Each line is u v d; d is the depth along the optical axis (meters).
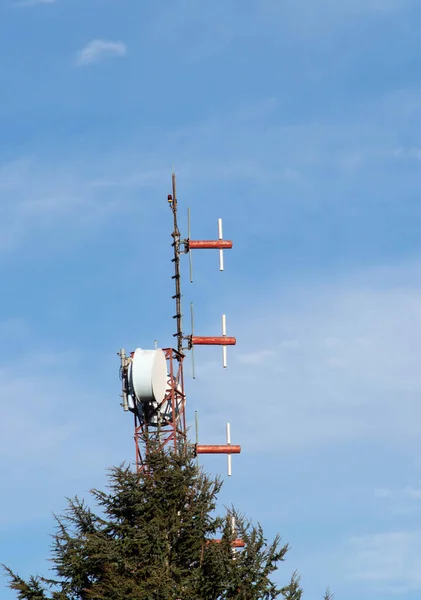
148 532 62.28
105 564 62.16
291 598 61.19
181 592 60.47
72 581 62.44
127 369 71.50
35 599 61.91
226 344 75.44
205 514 63.25
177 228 76.50
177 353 73.31
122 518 63.94
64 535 63.06
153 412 71.19
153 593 60.03
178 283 76.12
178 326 75.62
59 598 61.78
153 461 64.75
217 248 76.50
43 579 62.66
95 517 63.88
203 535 62.88
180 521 62.97
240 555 62.16
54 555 62.72
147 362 70.94
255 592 61.16
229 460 73.31
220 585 60.94
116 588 60.56
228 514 63.25
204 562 61.66
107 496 64.12
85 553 62.34
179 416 72.31
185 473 64.25
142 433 66.88
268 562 61.97
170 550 62.66
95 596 60.72
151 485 63.94
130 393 70.94
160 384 71.19
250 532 62.72
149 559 62.22
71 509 63.91
